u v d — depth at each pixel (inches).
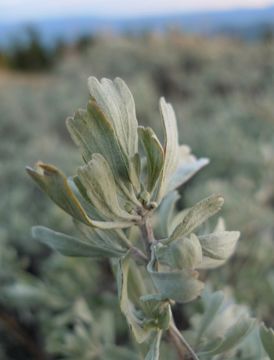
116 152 2.5
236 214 7.1
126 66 29.0
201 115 19.0
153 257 2.5
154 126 16.7
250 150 10.9
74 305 6.4
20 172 13.3
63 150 14.9
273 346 2.8
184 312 6.4
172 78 28.3
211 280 6.3
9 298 7.8
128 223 2.6
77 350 5.2
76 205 2.3
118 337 6.7
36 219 10.7
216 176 11.3
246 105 14.9
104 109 2.4
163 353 4.6
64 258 7.0
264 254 6.5
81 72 29.2
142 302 2.6
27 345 7.8
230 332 2.9
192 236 2.3
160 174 2.6
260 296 6.1
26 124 19.8
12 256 8.4
